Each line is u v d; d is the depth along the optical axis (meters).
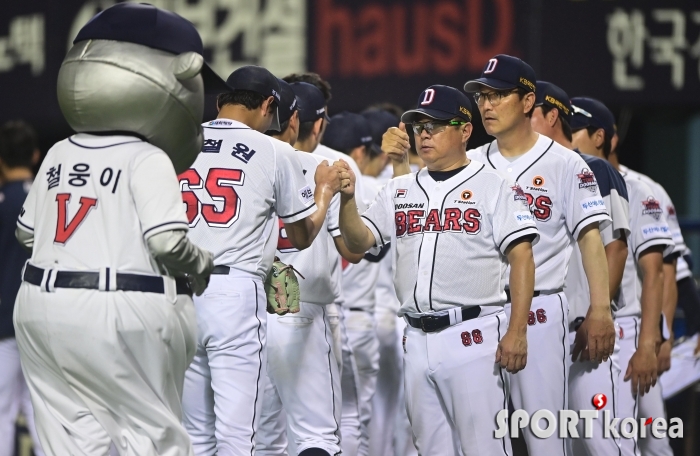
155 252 11.18
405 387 13.99
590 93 27.28
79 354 11.26
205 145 13.70
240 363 13.45
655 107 28.55
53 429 11.66
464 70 27.61
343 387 17.83
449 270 13.27
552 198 14.52
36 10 30.84
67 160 11.67
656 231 16.48
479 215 13.29
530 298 13.22
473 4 27.47
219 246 13.38
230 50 29.00
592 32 27.20
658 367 17.78
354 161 18.41
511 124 14.66
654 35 27.16
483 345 13.30
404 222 13.70
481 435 13.27
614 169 15.80
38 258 11.55
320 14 28.44
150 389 11.60
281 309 14.02
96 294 11.20
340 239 15.27
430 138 13.45
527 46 27.27
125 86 11.39
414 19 27.84
